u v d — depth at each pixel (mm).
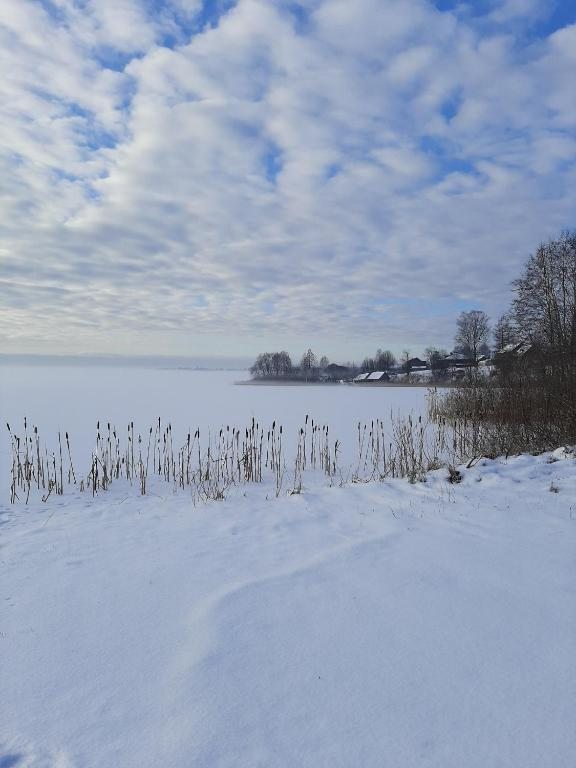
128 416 20578
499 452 8977
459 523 5262
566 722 2311
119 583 4215
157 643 3176
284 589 3840
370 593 3719
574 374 11297
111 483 9453
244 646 3055
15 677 2834
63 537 5766
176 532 5844
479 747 2174
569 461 7363
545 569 3998
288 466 10922
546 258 25391
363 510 6141
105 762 2162
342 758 2143
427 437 13469
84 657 3033
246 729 2344
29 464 9570
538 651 2893
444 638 3072
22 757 2205
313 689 2621
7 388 39656
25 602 3867
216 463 10008
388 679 2686
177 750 2221
